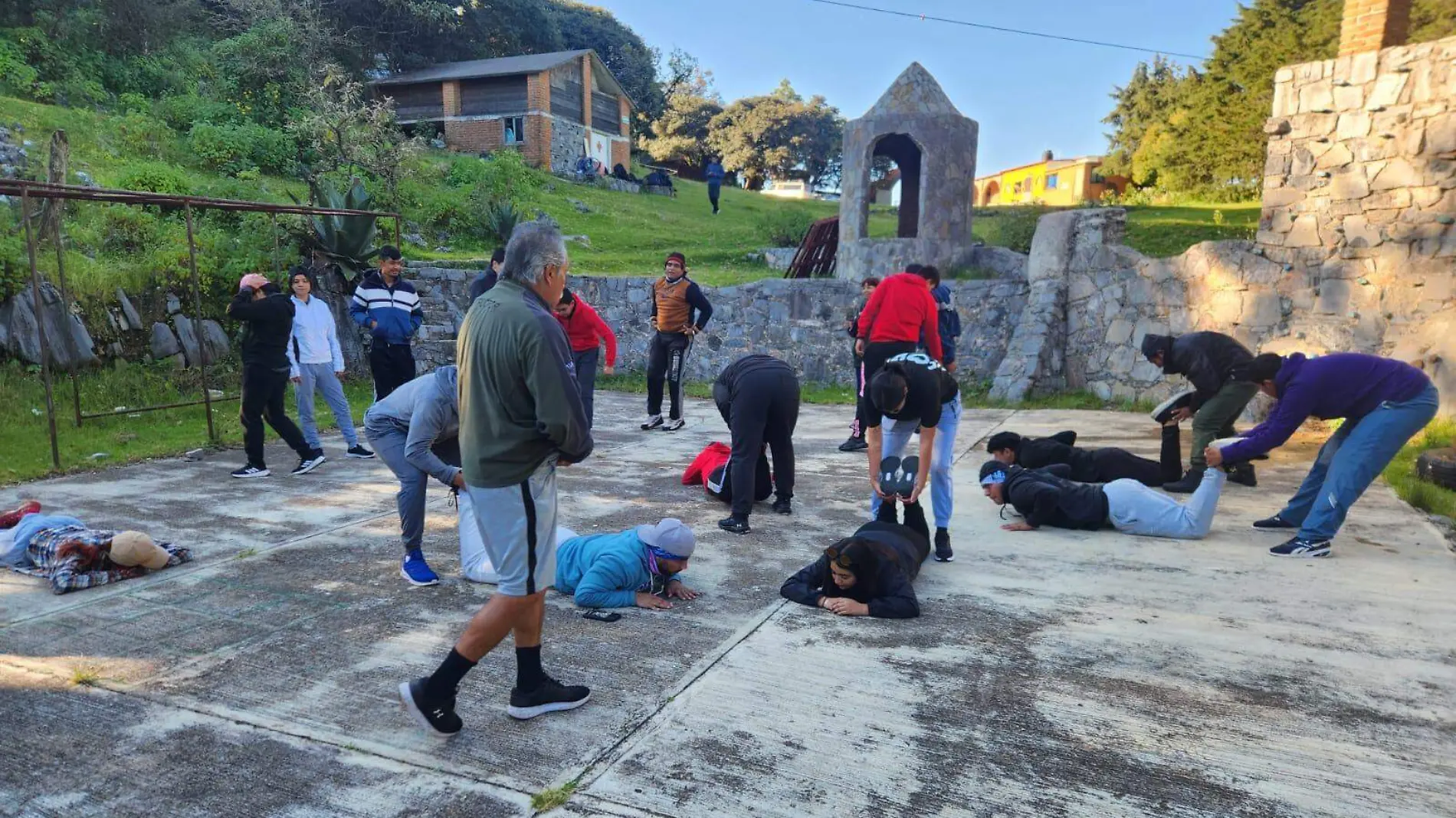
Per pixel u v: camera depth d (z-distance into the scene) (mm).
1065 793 2350
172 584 4043
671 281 8484
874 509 4598
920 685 3012
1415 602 3793
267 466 6922
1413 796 2332
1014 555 4559
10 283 8586
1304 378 4391
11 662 3168
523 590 2561
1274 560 4410
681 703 2863
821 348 12070
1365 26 8102
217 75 22406
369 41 32000
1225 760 2520
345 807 2275
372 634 3447
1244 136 24750
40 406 8148
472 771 2453
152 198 7344
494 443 2500
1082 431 8203
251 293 6250
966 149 13109
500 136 31578
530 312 2459
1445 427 7395
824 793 2340
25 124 14297
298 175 17391
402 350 7484
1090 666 3164
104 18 21250
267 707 2834
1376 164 8055
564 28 52844
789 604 3820
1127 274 9945
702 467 5992
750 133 58406
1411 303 7910
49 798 2316
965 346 11336
